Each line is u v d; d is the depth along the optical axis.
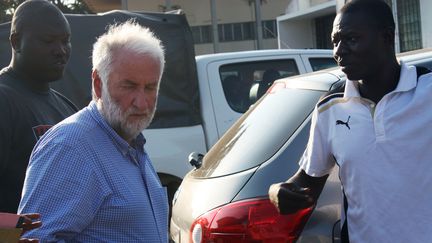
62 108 2.84
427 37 16.28
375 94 2.23
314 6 21.95
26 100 2.60
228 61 6.00
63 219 1.85
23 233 1.76
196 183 3.30
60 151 1.93
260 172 2.92
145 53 2.04
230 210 2.82
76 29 5.58
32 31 2.62
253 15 40.41
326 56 6.53
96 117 2.09
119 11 5.81
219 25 40.28
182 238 3.21
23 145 2.53
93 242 1.95
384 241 2.16
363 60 2.19
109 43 2.05
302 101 3.21
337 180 2.76
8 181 2.52
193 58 5.76
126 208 2.00
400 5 17.42
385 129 2.14
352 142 2.21
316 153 2.40
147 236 2.07
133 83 2.04
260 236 2.71
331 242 2.65
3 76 2.66
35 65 2.65
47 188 1.88
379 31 2.18
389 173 2.14
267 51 6.28
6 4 33.38
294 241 2.67
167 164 5.54
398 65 2.26
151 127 5.55
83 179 1.92
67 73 5.48
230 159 3.22
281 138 3.07
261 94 6.07
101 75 2.07
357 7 2.20
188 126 5.70
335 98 2.31
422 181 2.12
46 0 2.77
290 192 2.33
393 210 2.14
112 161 2.03
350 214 2.28
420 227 2.12
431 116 2.12
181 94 5.69
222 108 5.82
